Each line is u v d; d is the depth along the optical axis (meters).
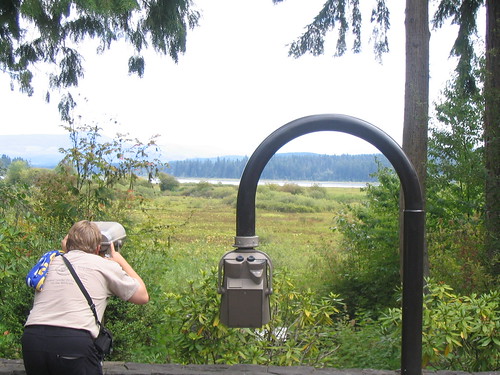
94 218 6.70
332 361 5.46
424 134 9.20
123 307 5.55
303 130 2.53
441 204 10.20
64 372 2.64
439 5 11.09
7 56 8.93
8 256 4.82
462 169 9.24
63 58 9.33
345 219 11.30
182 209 33.53
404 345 2.68
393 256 10.38
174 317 4.61
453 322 4.35
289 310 5.05
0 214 6.40
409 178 2.58
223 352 4.54
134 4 6.96
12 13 7.88
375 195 11.26
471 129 9.43
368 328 6.86
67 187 6.68
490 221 9.13
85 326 2.68
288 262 14.18
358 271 10.69
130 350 5.54
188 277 10.19
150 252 7.19
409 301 2.65
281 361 4.54
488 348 4.34
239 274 2.37
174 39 8.95
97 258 2.88
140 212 7.66
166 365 3.84
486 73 9.50
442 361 4.82
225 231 24.27
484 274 7.86
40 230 6.32
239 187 2.50
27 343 2.65
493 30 9.59
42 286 2.77
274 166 192.12
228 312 2.37
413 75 9.19
